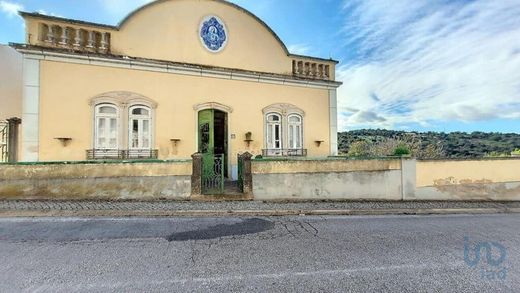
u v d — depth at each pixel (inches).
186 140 417.7
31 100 343.6
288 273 152.9
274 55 487.2
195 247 190.4
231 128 448.8
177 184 323.6
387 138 1279.5
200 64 429.7
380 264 168.7
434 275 155.9
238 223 253.8
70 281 138.9
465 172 430.0
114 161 309.4
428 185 411.5
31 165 291.0
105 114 378.9
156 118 401.7
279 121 487.5
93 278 142.6
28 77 343.3
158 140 401.4
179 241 201.8
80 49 366.6
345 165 379.6
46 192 293.4
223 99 444.1
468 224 279.3
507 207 382.9
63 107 357.7
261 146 467.5
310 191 363.3
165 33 413.1
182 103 417.7
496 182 441.7
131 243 194.7
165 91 409.1
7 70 429.4
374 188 389.1
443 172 420.2
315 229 241.6
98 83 374.6
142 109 398.6
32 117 343.6
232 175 444.1
